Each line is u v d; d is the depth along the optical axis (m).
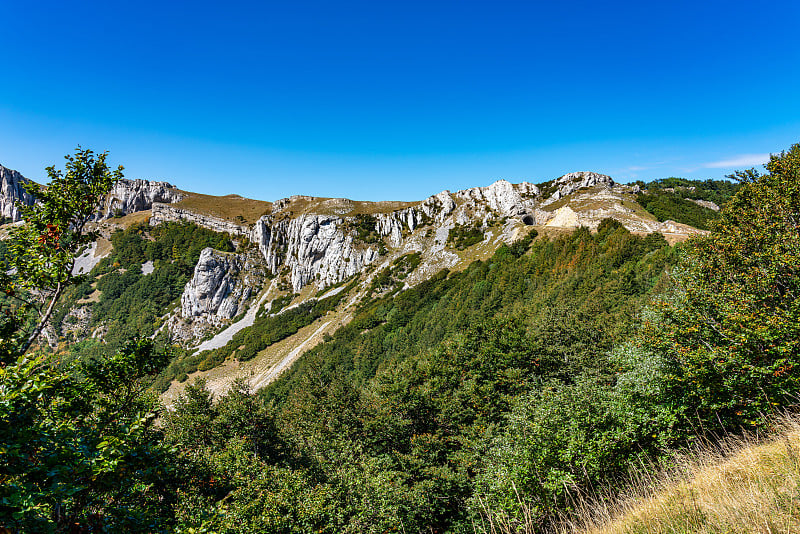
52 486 6.26
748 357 12.94
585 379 19.52
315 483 28.08
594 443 14.45
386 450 36.22
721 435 13.20
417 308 118.12
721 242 19.25
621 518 8.23
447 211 182.38
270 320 159.25
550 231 125.25
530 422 16.62
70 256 11.48
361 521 21.86
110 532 7.43
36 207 11.53
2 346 9.36
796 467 6.77
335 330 131.25
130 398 12.86
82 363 11.59
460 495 27.48
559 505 13.09
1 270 10.98
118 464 8.19
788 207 18.58
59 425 7.49
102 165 12.41
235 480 22.72
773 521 5.53
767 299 14.69
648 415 14.36
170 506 15.84
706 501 6.89
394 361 86.19
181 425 35.34
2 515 5.53
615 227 103.12
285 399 88.44
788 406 11.35
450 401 37.75
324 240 191.88
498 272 109.25
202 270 186.88
